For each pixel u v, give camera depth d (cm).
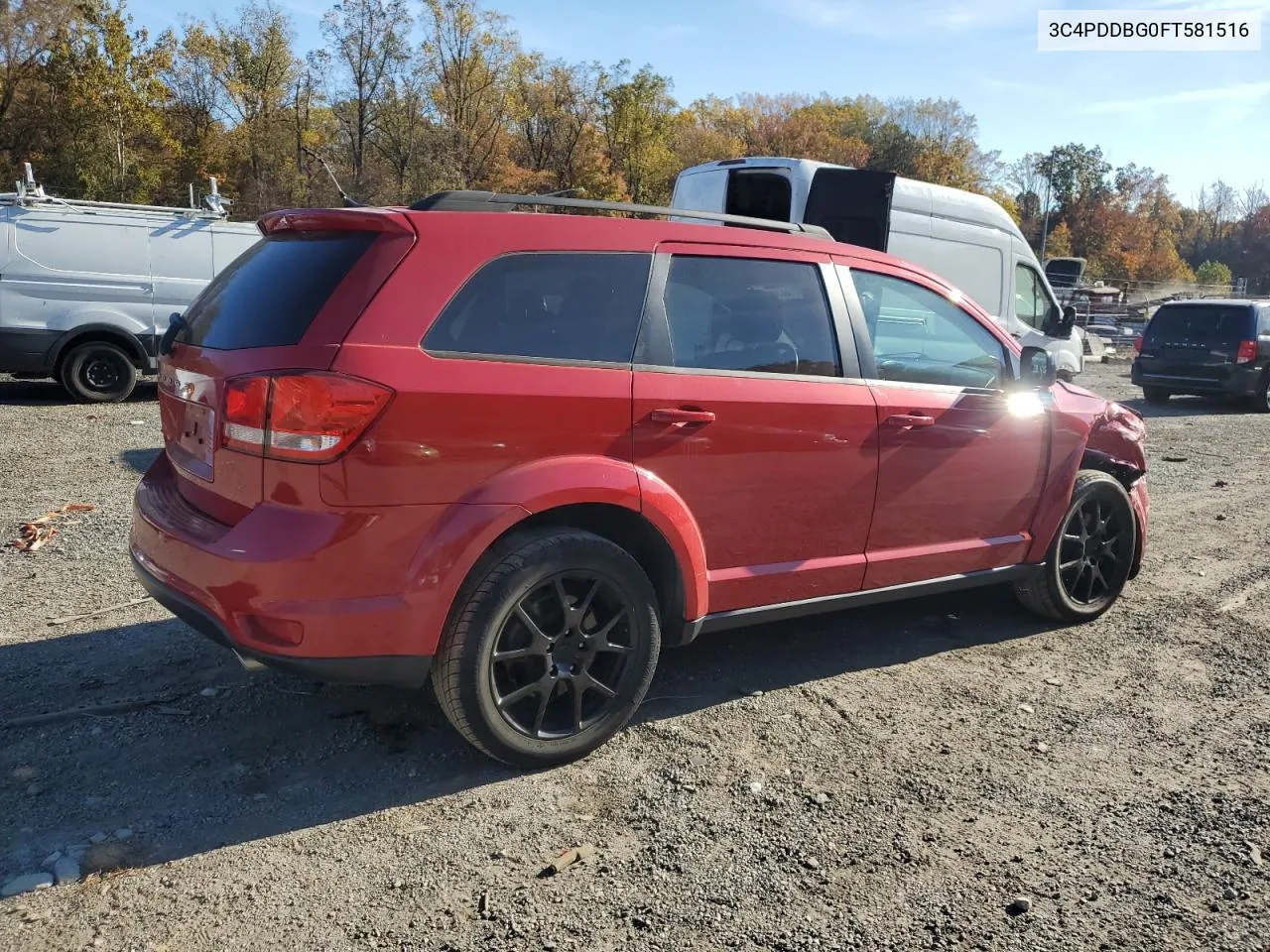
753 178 981
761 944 253
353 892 270
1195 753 366
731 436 358
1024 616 515
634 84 6009
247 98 5197
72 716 362
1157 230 10006
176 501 339
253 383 294
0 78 4362
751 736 368
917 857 293
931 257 987
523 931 255
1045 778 343
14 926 250
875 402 398
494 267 320
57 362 1174
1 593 498
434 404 298
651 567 366
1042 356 453
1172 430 1280
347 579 293
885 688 417
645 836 300
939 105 8706
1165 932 261
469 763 341
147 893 266
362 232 314
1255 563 629
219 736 353
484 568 313
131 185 4484
